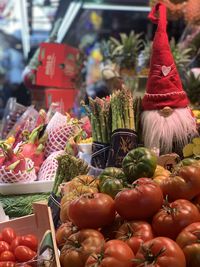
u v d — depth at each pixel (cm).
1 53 770
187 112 205
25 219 170
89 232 126
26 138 260
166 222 122
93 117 212
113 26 701
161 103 202
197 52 425
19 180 226
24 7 704
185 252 115
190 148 181
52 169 236
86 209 127
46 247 137
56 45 353
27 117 292
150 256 110
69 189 160
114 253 112
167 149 200
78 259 122
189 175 131
